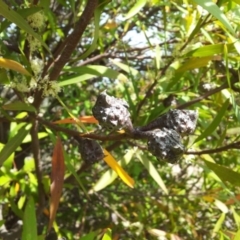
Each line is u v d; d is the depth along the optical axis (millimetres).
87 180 584
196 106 385
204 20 316
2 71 264
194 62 341
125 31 479
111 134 248
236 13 319
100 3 252
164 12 385
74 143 535
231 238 342
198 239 561
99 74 331
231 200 427
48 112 577
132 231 534
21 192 512
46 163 639
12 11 230
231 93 279
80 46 521
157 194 602
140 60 559
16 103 259
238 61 337
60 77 385
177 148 212
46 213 426
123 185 698
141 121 350
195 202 591
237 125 411
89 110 599
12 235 461
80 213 643
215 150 270
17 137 294
